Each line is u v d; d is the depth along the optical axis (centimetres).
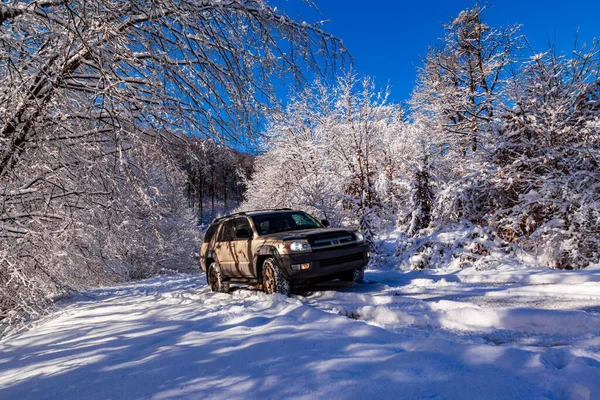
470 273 884
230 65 661
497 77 1991
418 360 304
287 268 713
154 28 611
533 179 1037
